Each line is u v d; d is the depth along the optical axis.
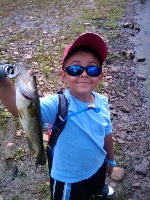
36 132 0.54
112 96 1.51
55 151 0.69
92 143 0.68
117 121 1.33
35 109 0.51
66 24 2.53
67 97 0.66
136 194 0.99
